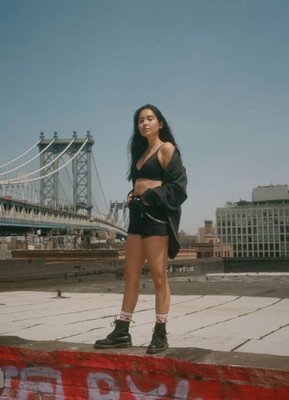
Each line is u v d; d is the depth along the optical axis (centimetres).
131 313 319
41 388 318
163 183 308
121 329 316
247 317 509
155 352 294
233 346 348
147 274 1324
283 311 556
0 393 331
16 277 998
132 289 319
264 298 699
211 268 1683
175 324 464
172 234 304
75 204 8400
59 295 796
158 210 306
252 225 12700
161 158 312
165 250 308
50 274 1099
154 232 304
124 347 314
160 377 283
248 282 1052
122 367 292
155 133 323
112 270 1325
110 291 918
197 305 628
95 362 301
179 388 277
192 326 450
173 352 295
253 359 274
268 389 252
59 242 3047
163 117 329
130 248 320
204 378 269
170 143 315
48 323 485
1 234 5106
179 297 736
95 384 301
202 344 356
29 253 1625
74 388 307
